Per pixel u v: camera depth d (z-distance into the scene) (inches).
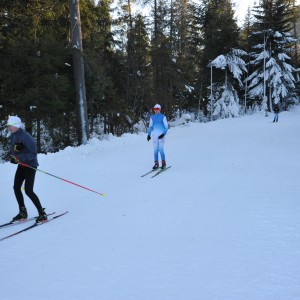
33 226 203.6
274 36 1614.2
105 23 983.6
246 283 122.0
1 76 592.4
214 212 207.9
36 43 634.2
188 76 1245.7
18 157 208.2
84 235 182.7
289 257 141.6
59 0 640.4
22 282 132.0
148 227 189.0
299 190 250.2
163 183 303.4
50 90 604.4
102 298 116.8
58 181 341.7
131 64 1045.2
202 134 762.8
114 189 293.9
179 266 138.6
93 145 593.0
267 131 758.5
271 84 1619.1
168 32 1382.9
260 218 191.5
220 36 1541.6
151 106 1093.8
